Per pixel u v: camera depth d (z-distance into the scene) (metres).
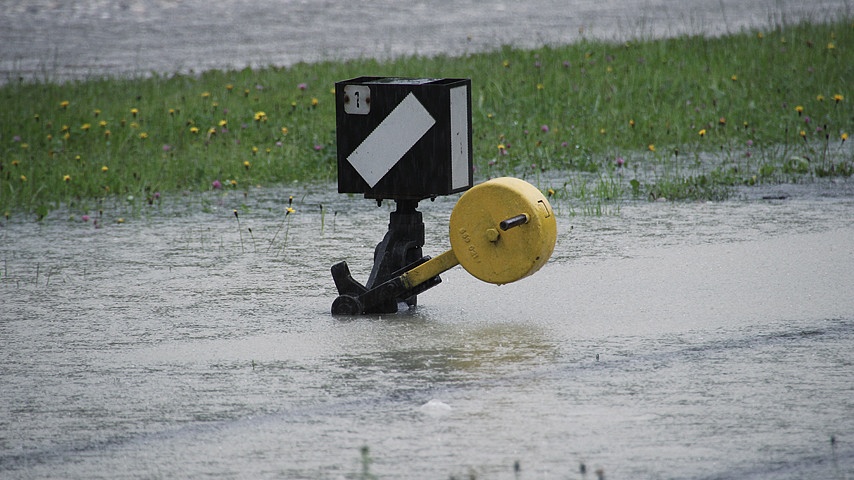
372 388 20.52
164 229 35.34
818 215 34.81
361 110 25.50
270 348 23.08
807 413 18.94
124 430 18.81
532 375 21.05
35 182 42.00
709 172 42.38
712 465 16.94
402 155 25.38
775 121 49.44
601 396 19.88
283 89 60.16
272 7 99.31
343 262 25.72
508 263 24.64
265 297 27.27
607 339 23.23
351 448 17.83
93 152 47.56
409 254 26.27
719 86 56.66
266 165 44.66
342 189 25.91
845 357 21.80
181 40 81.88
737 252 30.45
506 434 18.23
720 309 25.25
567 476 16.64
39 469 17.33
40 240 34.06
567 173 43.44
